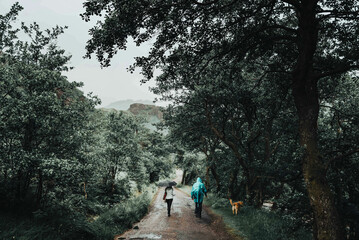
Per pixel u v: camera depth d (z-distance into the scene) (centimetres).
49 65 719
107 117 1291
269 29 688
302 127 496
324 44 757
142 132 1534
